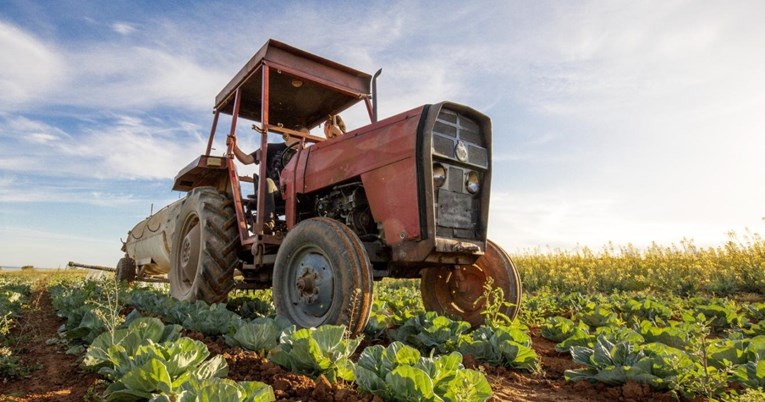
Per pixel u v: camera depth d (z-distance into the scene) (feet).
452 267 12.44
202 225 14.76
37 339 11.09
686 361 7.37
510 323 11.65
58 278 39.58
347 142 11.97
